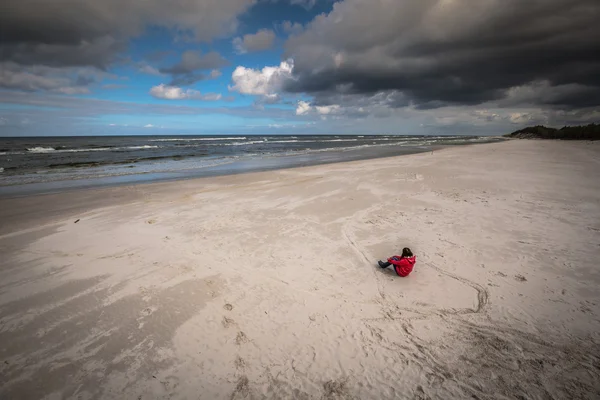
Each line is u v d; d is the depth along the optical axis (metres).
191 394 3.16
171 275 5.47
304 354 3.69
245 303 4.68
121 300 4.70
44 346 3.76
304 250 6.54
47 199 11.23
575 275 5.24
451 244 6.68
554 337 3.84
